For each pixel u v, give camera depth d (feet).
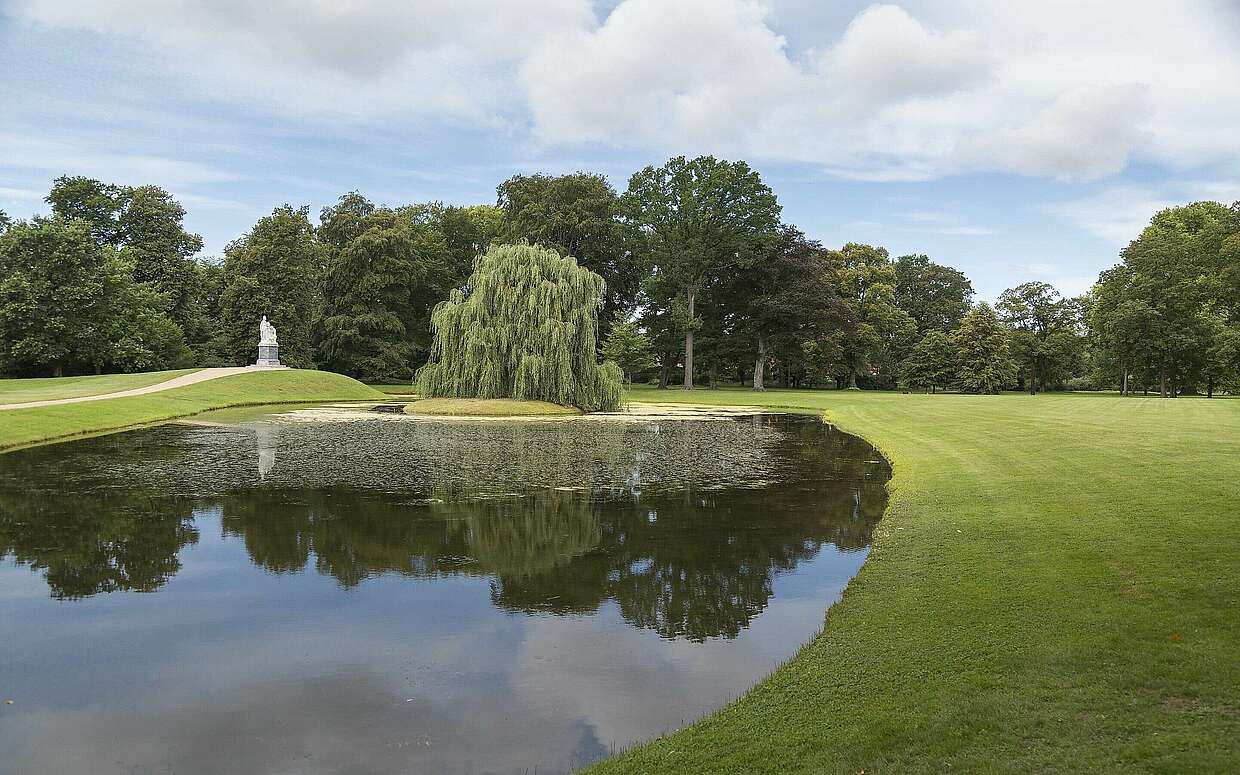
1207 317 185.06
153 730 19.63
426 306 235.40
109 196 195.52
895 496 48.19
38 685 22.25
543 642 25.57
